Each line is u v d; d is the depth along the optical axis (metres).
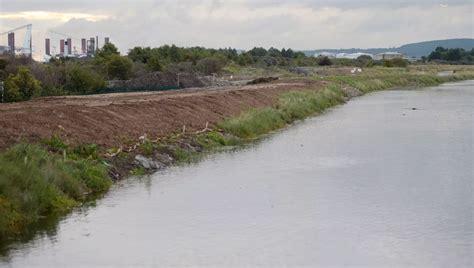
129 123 37.16
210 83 87.50
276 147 40.09
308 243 19.73
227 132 44.00
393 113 62.75
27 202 22.12
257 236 20.45
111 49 103.44
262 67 145.62
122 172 29.80
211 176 30.38
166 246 19.41
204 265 17.73
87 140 31.25
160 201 25.11
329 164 33.81
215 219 22.52
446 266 17.70
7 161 23.27
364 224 21.88
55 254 18.58
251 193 26.66
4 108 36.44
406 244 19.62
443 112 62.84
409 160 34.97
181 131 39.69
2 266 17.53
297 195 26.41
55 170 25.08
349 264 17.81
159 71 95.88
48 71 72.31
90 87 72.69
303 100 65.88
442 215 23.06
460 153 37.06
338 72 130.62
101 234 20.59
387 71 141.62
